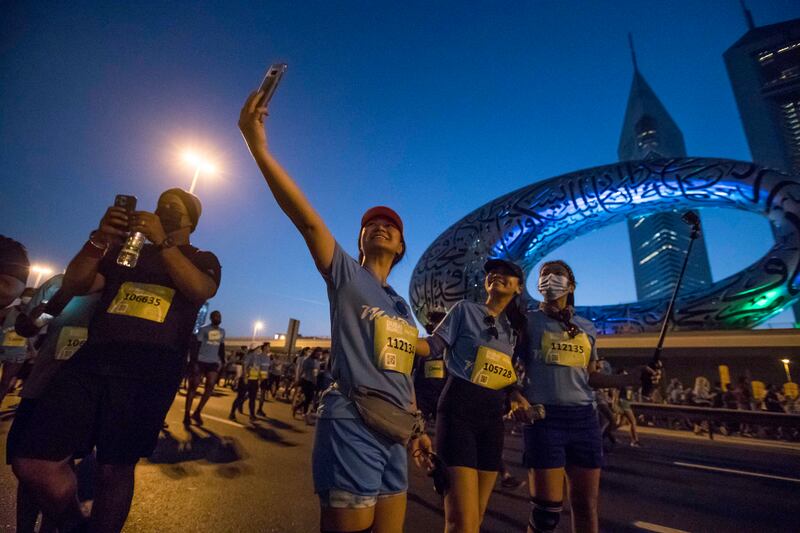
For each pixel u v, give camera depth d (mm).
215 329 7762
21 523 2072
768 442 10055
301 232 1542
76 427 1690
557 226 21062
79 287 1896
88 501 3201
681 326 19359
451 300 20891
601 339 21094
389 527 1542
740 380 13656
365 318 1586
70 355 2295
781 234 18031
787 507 4223
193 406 10258
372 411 1454
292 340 18609
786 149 141125
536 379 2574
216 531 2842
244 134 1440
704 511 4016
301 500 3562
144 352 1863
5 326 6680
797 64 147625
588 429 2463
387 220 1880
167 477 4035
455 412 2225
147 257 2068
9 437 2145
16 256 1837
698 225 2789
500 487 4512
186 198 2248
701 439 10398
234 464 4672
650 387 2586
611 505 4113
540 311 2834
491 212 22141
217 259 2258
